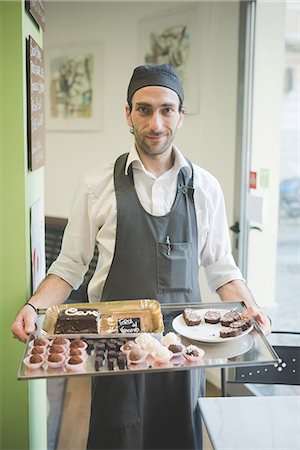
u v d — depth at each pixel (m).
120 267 1.79
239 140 3.10
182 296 1.80
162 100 1.66
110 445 1.79
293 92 3.22
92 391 1.83
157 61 3.73
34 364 1.31
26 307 1.61
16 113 1.69
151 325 1.55
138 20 3.83
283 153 3.35
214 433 1.33
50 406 3.20
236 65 3.15
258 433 1.33
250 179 3.10
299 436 1.32
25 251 1.74
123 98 4.00
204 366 1.32
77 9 4.15
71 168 4.39
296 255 3.59
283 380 1.78
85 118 4.24
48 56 4.39
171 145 1.80
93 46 4.10
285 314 3.25
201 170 1.89
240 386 3.12
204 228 1.87
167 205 1.80
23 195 1.72
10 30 1.66
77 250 1.84
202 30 3.37
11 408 1.80
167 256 1.78
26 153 1.75
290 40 3.16
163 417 1.79
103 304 1.61
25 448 1.82
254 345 1.45
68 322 1.48
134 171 1.80
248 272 3.17
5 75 1.67
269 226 3.16
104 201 1.80
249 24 2.97
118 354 1.35
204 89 3.40
